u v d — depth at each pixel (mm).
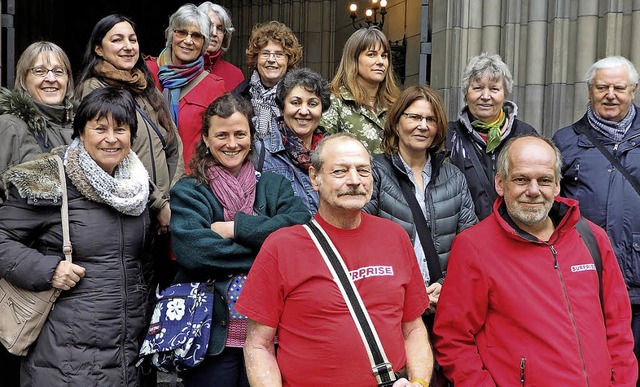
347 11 8672
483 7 5422
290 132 3400
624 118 3666
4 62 4742
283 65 4078
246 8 9758
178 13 3949
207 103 3961
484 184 3621
